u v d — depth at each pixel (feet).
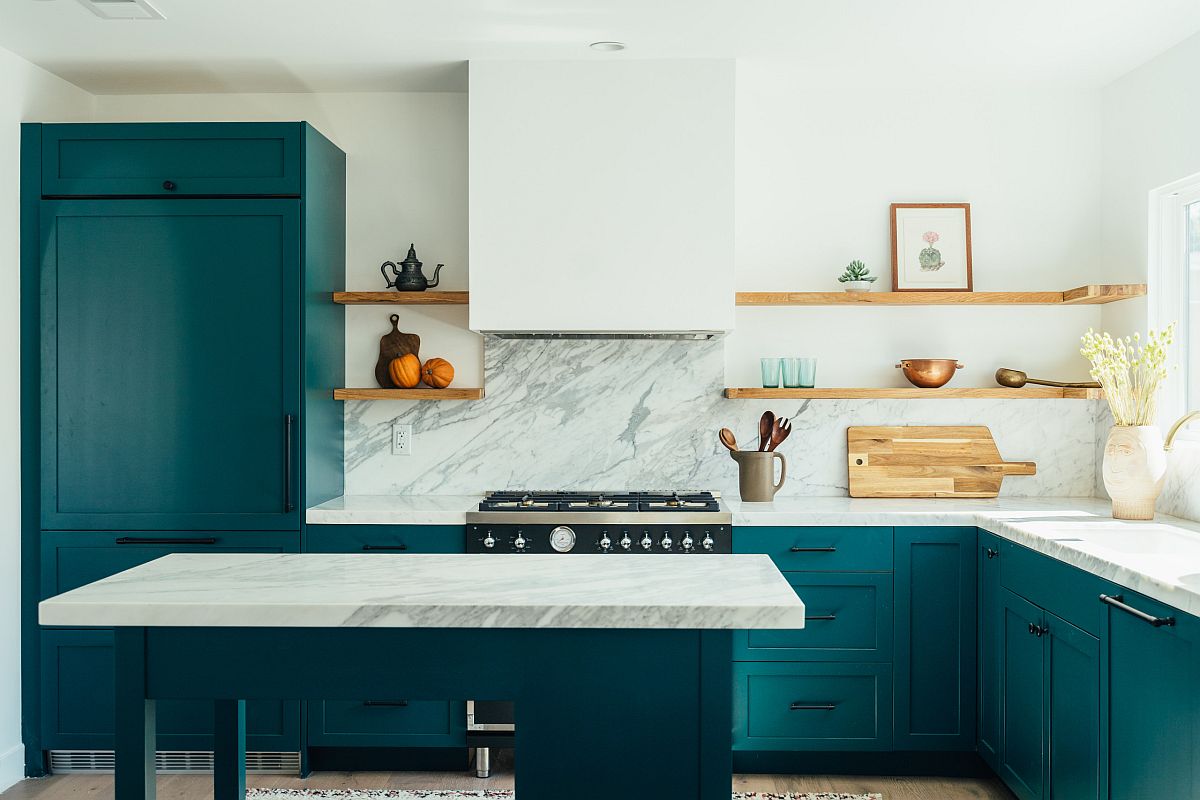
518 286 11.59
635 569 6.83
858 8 9.96
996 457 12.67
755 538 11.04
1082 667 8.34
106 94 12.91
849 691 11.06
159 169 11.29
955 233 12.81
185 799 10.59
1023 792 9.64
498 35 10.78
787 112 12.92
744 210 12.95
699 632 5.89
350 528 11.23
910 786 10.99
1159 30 10.56
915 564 11.02
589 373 12.86
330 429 12.33
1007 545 10.12
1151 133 11.48
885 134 12.89
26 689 11.37
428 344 12.99
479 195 11.59
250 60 11.60
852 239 12.91
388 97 12.98
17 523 11.34
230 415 11.32
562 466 12.88
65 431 11.34
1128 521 10.34
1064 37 10.79
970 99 12.85
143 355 11.32
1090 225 12.84
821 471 12.89
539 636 5.89
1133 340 11.85
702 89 11.55
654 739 5.90
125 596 5.90
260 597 5.89
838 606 11.03
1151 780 7.16
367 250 13.00
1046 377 12.87
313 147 11.57
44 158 11.32
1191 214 11.19
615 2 9.84
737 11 10.07
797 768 11.34
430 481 12.96
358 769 11.53
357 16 10.20
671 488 12.86
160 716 11.27
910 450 12.69
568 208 11.58
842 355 12.94
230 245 11.30
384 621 5.70
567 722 5.91
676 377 12.86
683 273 11.58
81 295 11.32
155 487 11.34
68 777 11.35
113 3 9.78
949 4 9.85
